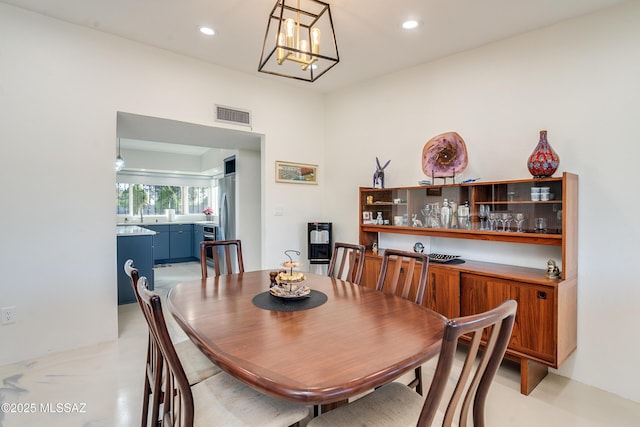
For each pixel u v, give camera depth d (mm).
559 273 2256
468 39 2758
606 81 2242
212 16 2496
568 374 2402
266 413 1272
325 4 2162
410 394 1414
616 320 2211
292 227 4109
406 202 3359
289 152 4043
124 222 7008
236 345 1260
